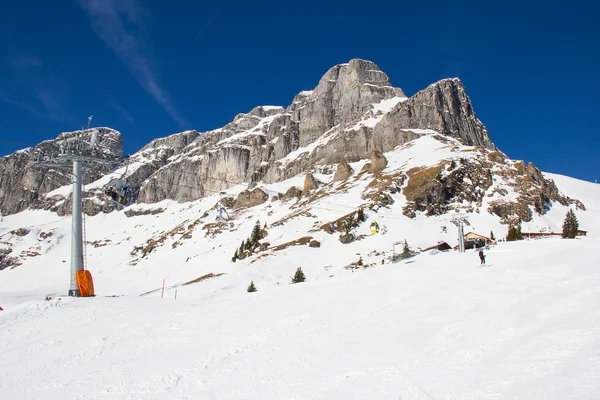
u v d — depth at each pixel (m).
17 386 16.36
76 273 35.25
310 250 83.06
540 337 15.16
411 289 28.55
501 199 101.56
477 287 26.50
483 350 15.30
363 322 21.80
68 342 21.78
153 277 103.19
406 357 15.77
